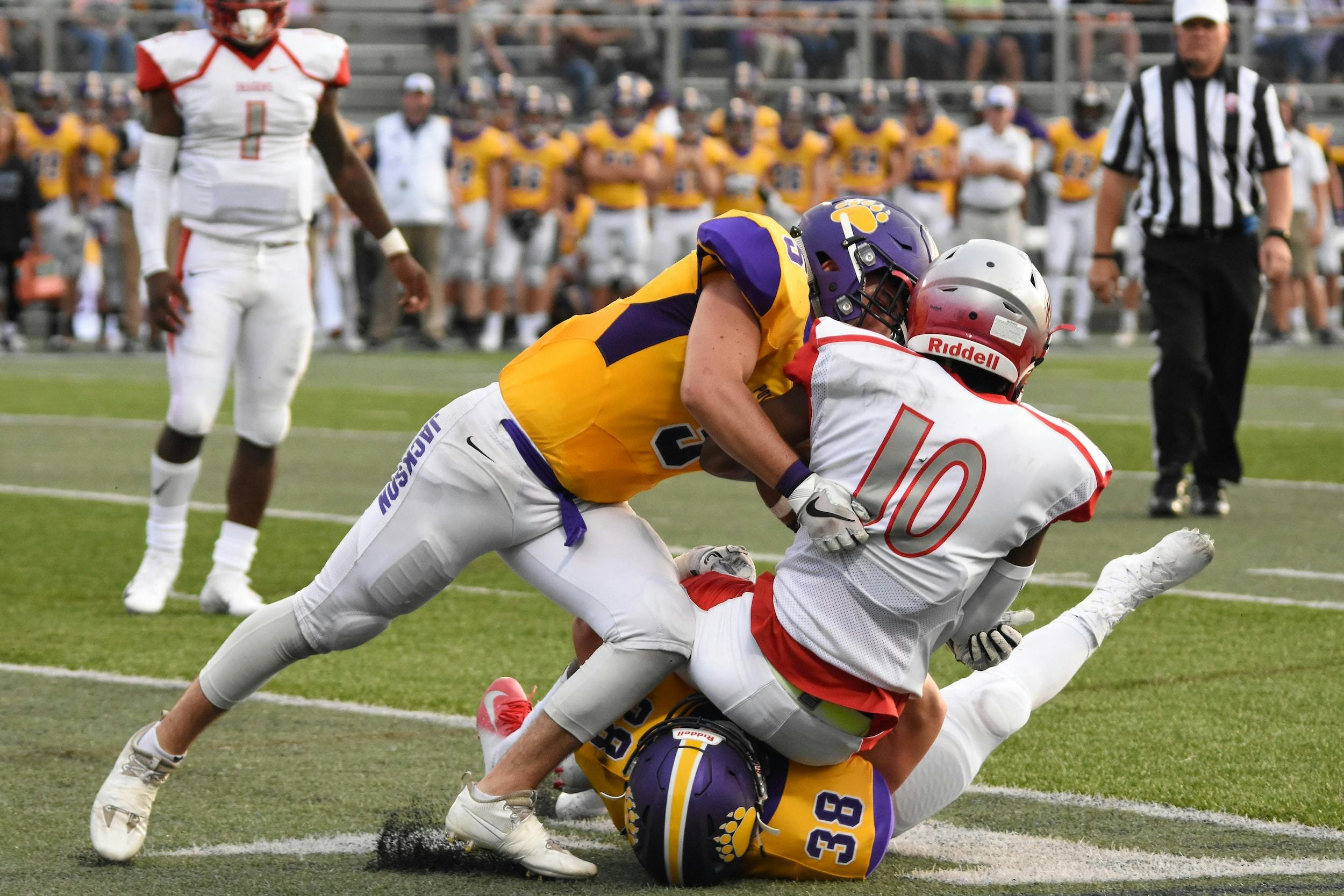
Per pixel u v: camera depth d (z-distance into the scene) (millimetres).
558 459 10102
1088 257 61062
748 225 9820
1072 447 9766
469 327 59188
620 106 56469
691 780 9570
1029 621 10359
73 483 28391
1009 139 57188
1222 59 23781
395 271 18797
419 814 11055
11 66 68875
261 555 21656
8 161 54469
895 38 70688
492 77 70125
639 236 57219
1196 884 9711
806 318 9930
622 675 9844
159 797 11625
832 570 9648
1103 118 60844
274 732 13406
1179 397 24203
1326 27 72562
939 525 9547
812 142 58969
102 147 57938
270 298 18188
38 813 11242
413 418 37969
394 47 73500
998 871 10039
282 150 18047
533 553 10266
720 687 9820
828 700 9672
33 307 67562
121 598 19203
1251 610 18109
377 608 10445
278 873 10000
